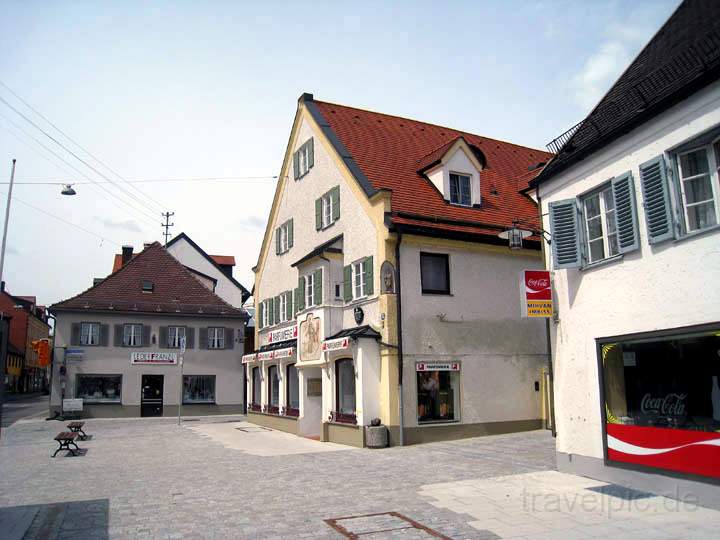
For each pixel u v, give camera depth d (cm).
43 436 2302
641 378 992
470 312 1866
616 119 1102
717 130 865
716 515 813
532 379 1944
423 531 768
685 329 898
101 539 756
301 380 2178
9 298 7669
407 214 1809
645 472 976
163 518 862
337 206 2089
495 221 1997
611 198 1089
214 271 5125
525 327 1961
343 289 2019
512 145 2741
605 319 1069
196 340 3653
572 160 1156
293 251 2553
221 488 1091
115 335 3484
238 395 3694
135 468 1373
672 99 921
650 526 768
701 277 877
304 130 2477
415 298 1784
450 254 1867
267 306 2912
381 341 1741
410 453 1512
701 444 873
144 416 3478
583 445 1116
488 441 1680
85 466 1424
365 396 1717
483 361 1862
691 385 896
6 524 830
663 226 933
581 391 1126
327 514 867
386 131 2383
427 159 2117
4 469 1392
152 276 3750
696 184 909
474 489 1020
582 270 1134
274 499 980
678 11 1204
